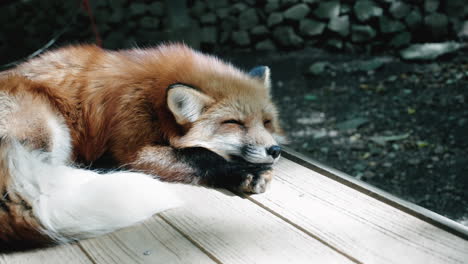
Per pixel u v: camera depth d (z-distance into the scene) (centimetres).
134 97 147
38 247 130
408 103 288
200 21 370
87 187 134
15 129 141
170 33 326
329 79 322
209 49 367
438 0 346
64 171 137
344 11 354
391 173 230
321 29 357
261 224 132
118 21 367
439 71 318
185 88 142
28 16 372
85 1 212
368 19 348
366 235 129
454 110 275
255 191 139
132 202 133
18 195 132
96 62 151
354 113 283
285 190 140
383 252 126
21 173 134
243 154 146
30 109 143
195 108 144
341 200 137
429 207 209
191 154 145
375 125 270
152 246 129
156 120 147
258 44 369
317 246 128
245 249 128
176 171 145
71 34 366
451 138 251
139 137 146
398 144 251
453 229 129
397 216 133
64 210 131
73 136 149
